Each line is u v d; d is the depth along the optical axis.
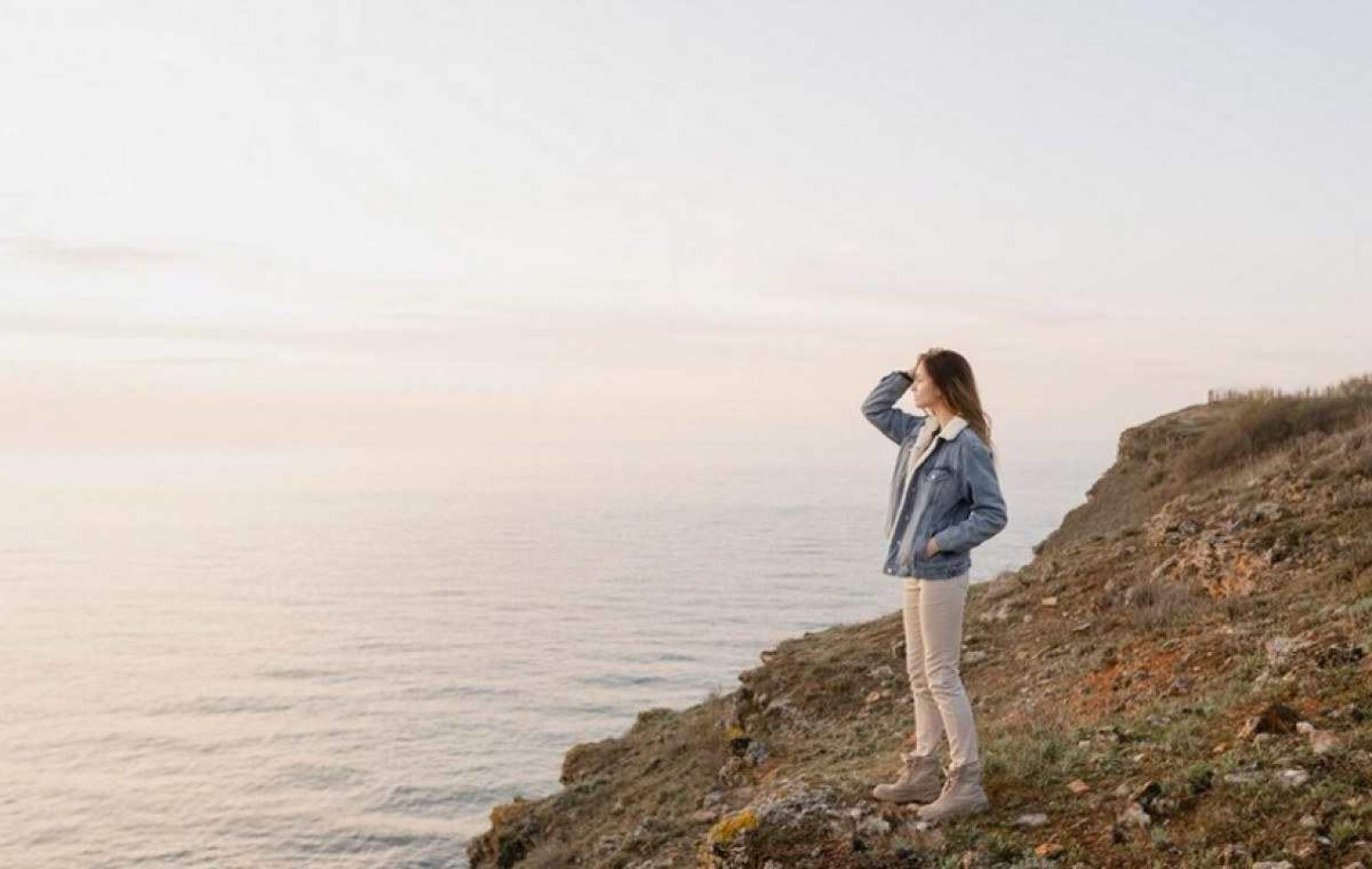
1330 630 8.35
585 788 16.83
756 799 10.41
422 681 163.75
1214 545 13.54
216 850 87.44
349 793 102.75
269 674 179.62
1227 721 6.93
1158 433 26.92
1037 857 5.59
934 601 6.00
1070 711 9.41
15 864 86.56
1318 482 14.53
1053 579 15.85
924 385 5.95
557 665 171.00
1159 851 5.37
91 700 162.50
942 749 8.94
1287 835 5.17
